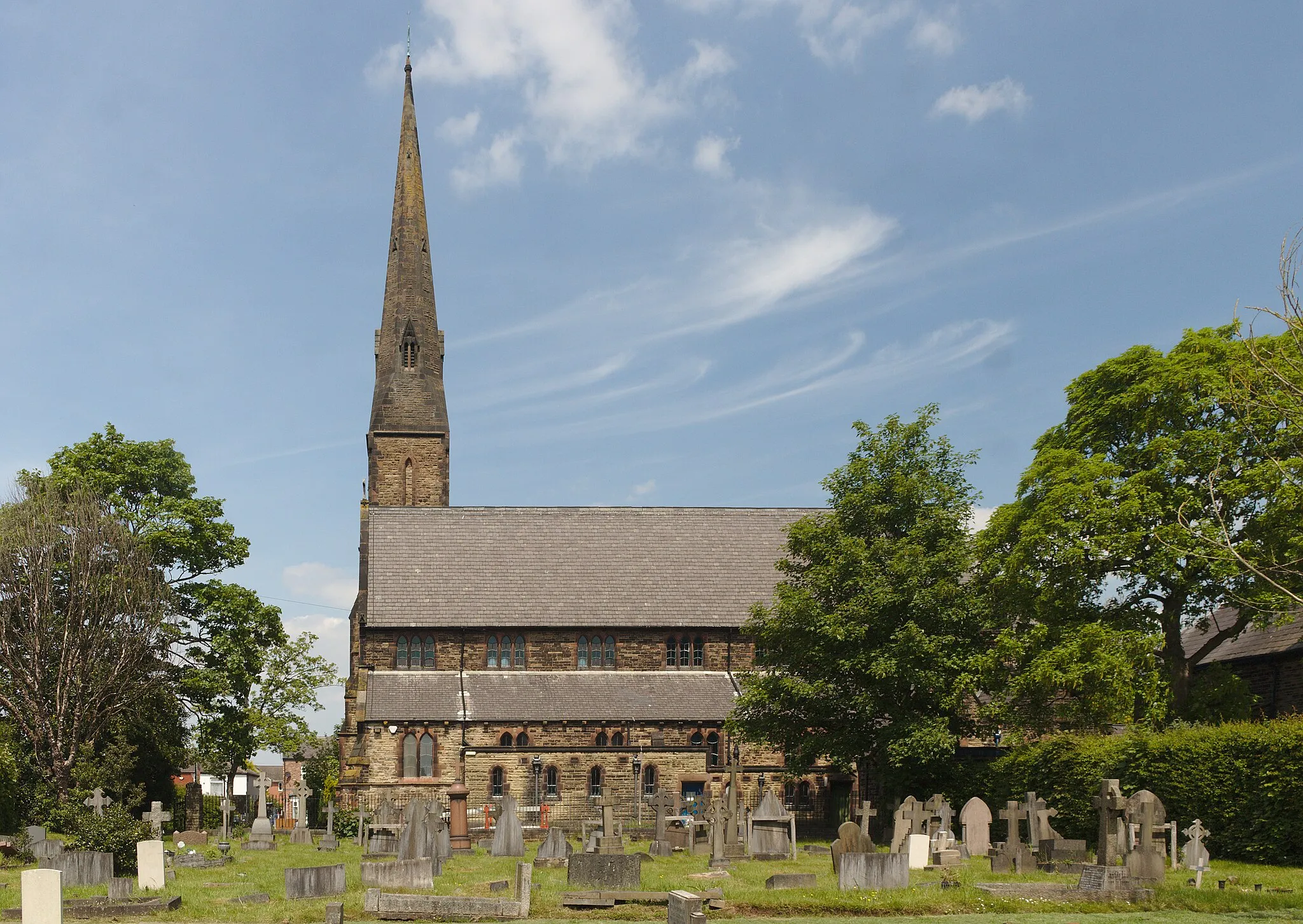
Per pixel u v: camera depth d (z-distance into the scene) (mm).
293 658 80625
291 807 90812
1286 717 38938
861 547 51969
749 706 55656
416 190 91875
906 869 30531
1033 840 37094
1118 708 42688
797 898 28250
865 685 52656
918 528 52000
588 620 72688
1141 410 47406
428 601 72500
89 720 58719
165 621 62094
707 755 67250
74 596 58438
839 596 53312
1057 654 43719
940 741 48625
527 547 76750
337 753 102812
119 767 57125
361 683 69312
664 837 45469
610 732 67062
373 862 32188
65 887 31375
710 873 34875
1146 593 47469
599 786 65812
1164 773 40031
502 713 66875
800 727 55312
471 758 65062
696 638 73625
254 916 26766
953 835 45969
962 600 50750
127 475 66250
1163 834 35031
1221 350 45719
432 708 67062
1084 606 47375
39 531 58875
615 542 77812
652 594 74812
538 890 29969
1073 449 49625
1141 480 44781
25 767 57219
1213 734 38312
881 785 55219
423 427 87312
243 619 66000
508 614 72438
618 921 26625
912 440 54375
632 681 71438
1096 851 40000
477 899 26969
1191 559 43156
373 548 75312
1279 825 35594
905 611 51188
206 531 66438
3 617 57094
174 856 40625
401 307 89250
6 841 45281
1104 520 44875
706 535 79188
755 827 41344
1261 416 41812
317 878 29531
